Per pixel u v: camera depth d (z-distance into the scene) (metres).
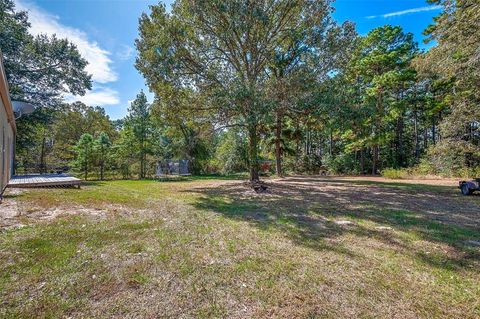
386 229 4.11
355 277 2.46
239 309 1.93
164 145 18.75
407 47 17.64
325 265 2.71
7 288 2.10
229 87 8.24
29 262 2.59
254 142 10.99
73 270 2.46
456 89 13.46
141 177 18.02
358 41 10.12
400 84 18.09
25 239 3.23
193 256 2.89
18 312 1.81
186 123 11.08
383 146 22.31
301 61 9.80
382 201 6.88
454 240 3.58
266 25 9.16
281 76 9.59
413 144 23.27
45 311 1.83
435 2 13.59
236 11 8.31
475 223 4.53
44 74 14.74
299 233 3.87
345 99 9.05
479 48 8.40
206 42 9.69
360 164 21.16
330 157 22.19
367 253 3.08
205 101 9.50
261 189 9.20
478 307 2.00
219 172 21.27
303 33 9.43
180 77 9.33
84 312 1.84
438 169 14.75
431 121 20.78
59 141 26.12
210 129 10.71
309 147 25.28
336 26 9.66
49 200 6.09
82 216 4.59
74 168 16.89
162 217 4.74
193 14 8.98
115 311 1.86
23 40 13.69
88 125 28.83
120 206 5.73
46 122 15.61
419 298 2.11
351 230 4.05
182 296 2.08
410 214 5.23
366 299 2.09
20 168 19.55
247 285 2.28
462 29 8.62
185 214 5.06
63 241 3.22
